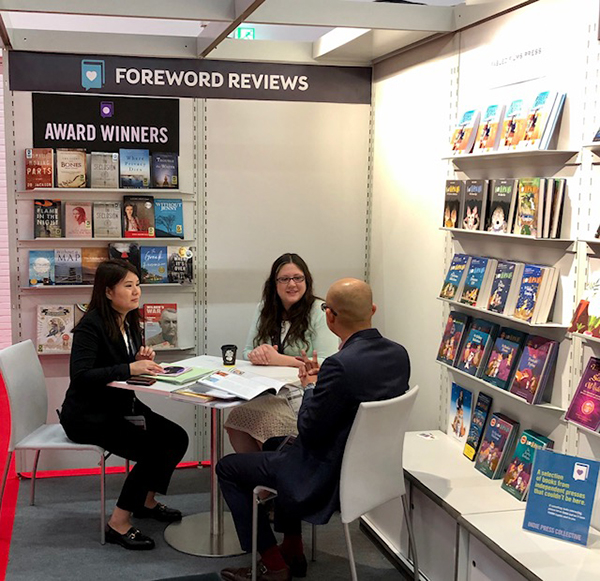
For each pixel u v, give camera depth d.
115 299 3.62
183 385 3.42
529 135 2.95
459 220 3.49
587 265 2.77
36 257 4.40
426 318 4.11
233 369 3.70
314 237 4.85
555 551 2.57
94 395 3.59
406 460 3.47
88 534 3.74
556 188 2.87
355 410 2.79
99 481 4.48
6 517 3.93
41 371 3.98
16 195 4.38
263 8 3.39
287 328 4.07
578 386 2.72
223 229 4.70
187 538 3.68
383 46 4.20
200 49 4.30
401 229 4.41
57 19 5.69
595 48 2.70
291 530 3.30
